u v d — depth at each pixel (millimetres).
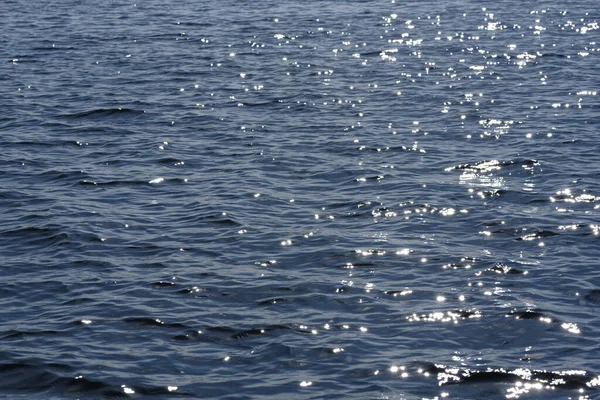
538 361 20625
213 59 52531
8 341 21516
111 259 26094
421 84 46531
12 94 44656
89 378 20016
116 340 21609
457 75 48469
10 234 27922
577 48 55312
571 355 20844
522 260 25781
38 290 24203
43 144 36969
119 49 55375
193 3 74375
